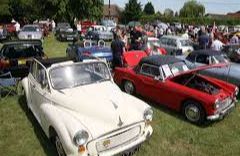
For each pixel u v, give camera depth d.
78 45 14.97
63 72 6.38
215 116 7.21
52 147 6.37
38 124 7.50
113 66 12.83
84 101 5.73
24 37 24.84
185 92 7.70
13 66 10.92
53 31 38.28
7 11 46.31
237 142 6.71
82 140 4.98
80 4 44.28
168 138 6.84
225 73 9.86
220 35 24.53
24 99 9.33
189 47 18.14
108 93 6.15
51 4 44.66
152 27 34.69
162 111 8.51
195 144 6.59
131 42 17.28
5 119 7.84
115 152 5.30
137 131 5.67
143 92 9.09
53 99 6.05
